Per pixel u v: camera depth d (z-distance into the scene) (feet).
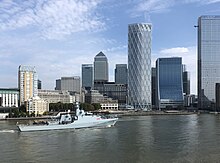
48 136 629.10
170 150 454.81
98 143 534.37
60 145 516.32
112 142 543.39
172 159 394.93
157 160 391.45
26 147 497.87
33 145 517.55
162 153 433.89
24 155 434.30
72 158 412.98
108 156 421.59
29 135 645.10
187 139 568.41
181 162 379.55
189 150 453.17
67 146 505.66
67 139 586.45
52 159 407.85
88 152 451.53
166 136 617.62
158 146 491.31
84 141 559.38
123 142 541.34
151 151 449.89
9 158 416.05
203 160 386.93
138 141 550.36
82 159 406.00
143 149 467.11
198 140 553.23
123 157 413.39
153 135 637.30
